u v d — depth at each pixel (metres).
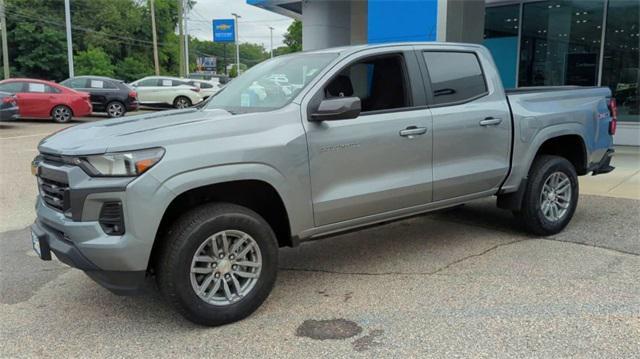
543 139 5.32
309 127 3.92
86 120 20.45
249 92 4.43
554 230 5.54
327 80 4.11
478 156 4.94
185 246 3.43
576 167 5.87
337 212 4.12
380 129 4.26
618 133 12.14
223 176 3.51
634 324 3.53
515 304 3.88
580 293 4.05
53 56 51.06
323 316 3.80
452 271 4.61
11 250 5.45
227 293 3.67
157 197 3.29
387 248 5.33
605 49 12.43
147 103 24.48
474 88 5.02
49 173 3.57
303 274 4.66
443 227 6.02
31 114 18.33
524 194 5.35
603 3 12.33
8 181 8.88
